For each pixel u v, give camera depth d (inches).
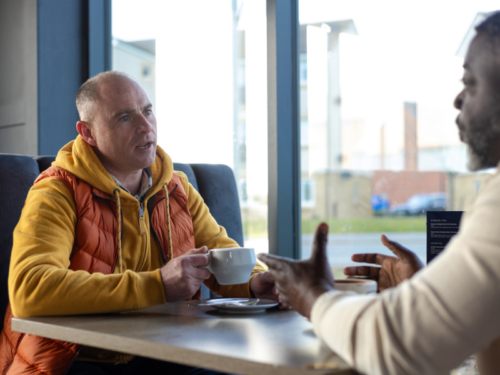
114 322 35.0
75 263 49.6
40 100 99.2
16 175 57.3
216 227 65.0
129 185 58.5
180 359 26.5
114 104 55.7
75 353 43.2
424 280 21.2
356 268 42.9
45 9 99.9
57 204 48.8
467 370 30.1
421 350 20.3
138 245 54.2
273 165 82.5
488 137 24.6
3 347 49.1
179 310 40.4
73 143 57.9
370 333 21.5
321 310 24.8
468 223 21.2
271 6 81.8
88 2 105.3
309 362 23.3
